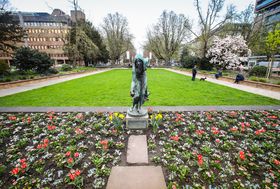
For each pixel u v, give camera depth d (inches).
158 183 97.3
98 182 97.5
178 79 644.7
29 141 149.1
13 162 118.6
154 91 388.8
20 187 95.5
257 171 110.4
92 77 725.9
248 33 943.7
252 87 453.4
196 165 114.5
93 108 248.7
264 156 125.3
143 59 156.7
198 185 94.7
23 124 183.8
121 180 99.7
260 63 995.3
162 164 117.3
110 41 1786.4
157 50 1790.1
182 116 212.8
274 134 160.6
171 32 1624.0
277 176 103.5
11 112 229.1
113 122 174.6
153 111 233.3
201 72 847.1
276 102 285.3
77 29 1063.0
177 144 142.9
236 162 120.0
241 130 168.1
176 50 1705.2
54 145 139.3
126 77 722.2
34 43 2204.7
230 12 872.9
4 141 149.3
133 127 173.8
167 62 1786.4
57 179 101.1
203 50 990.4
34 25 2161.7
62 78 687.1
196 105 267.0
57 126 181.0
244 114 221.6
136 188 93.0
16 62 676.1
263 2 1312.7
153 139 153.5
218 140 141.8
